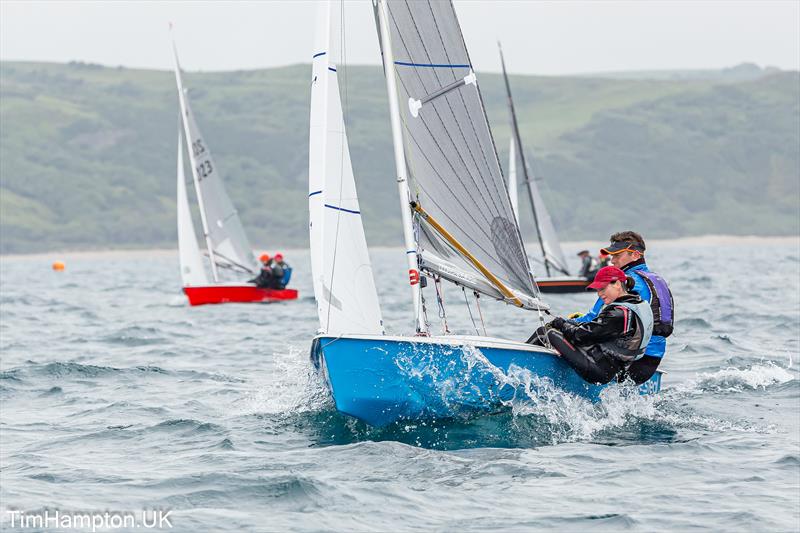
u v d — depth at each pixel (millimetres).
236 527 23688
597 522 23812
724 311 78000
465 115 33250
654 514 24312
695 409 35938
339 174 33250
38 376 47281
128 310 96250
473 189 33469
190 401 40344
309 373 37219
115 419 36938
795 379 41656
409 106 32469
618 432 32344
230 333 69312
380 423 32031
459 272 33312
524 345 32156
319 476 27609
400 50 32406
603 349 32062
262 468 28594
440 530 23422
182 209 97250
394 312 83875
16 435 34469
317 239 33125
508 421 32875
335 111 33375
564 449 30141
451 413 32312
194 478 27734
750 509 24547
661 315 33219
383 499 25562
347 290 33094
